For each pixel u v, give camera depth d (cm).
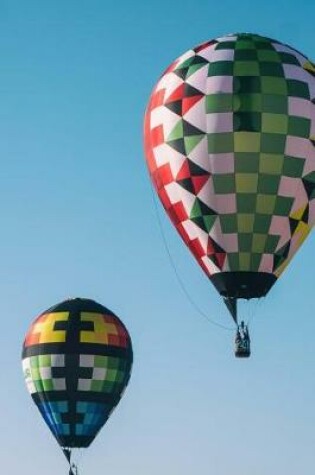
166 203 5925
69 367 7169
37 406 7300
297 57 5903
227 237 5762
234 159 5722
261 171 5722
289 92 5769
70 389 7162
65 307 7350
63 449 7269
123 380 7294
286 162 5734
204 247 5822
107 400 7225
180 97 5825
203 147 5750
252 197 5728
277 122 5731
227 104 5747
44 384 7206
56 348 7188
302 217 5806
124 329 7362
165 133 5841
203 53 5906
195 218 5803
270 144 5722
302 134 5756
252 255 5772
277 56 5850
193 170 5769
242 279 5784
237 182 5725
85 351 7175
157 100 5919
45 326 7281
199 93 5791
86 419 7200
